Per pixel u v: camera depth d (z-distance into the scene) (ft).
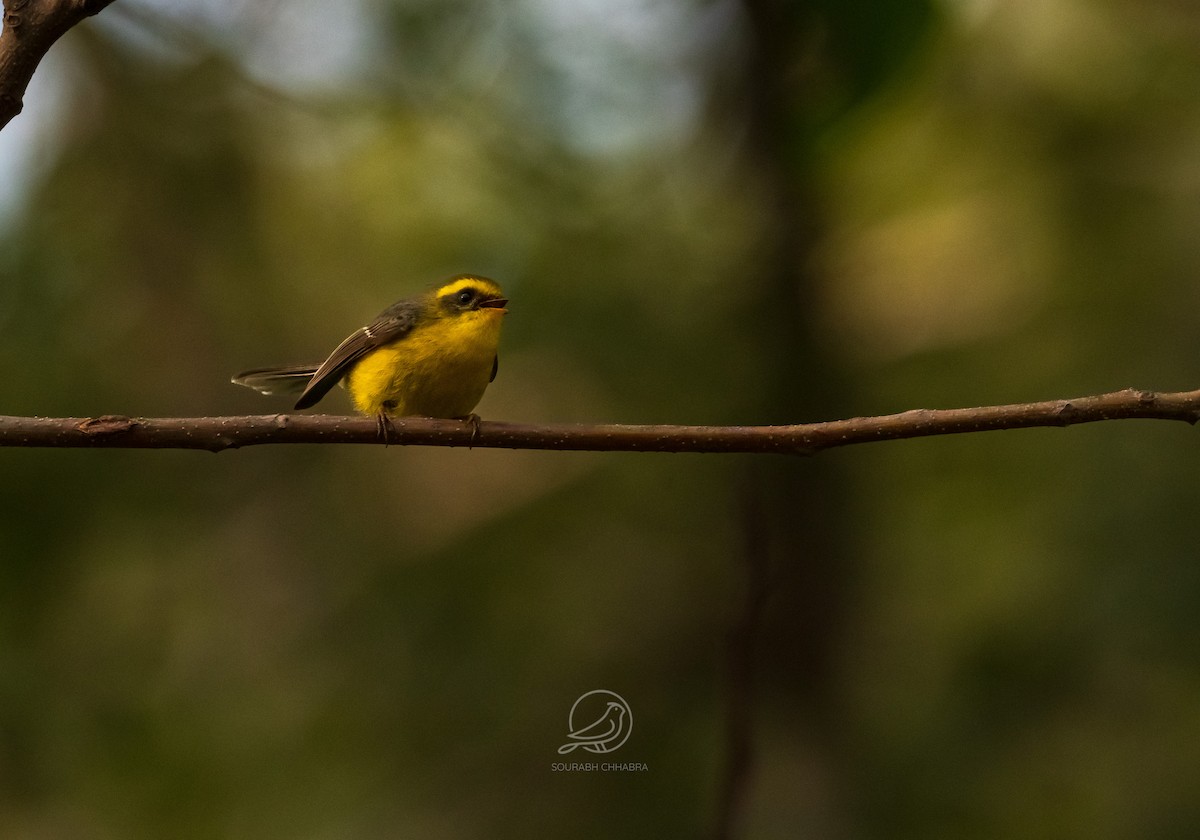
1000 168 42.91
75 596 39.58
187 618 43.11
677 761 39.24
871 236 42.96
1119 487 38.29
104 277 41.45
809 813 34.01
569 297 41.11
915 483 42.37
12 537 37.68
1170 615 35.65
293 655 44.57
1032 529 40.04
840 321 40.50
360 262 45.24
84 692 39.99
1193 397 18.07
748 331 39.45
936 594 40.16
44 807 38.58
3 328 38.75
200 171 43.11
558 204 41.96
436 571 44.42
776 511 36.70
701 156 41.42
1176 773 35.42
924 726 36.78
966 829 34.88
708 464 43.45
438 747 41.29
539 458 45.57
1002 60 42.09
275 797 41.22
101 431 18.53
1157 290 41.75
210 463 45.32
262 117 44.16
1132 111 42.16
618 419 41.55
